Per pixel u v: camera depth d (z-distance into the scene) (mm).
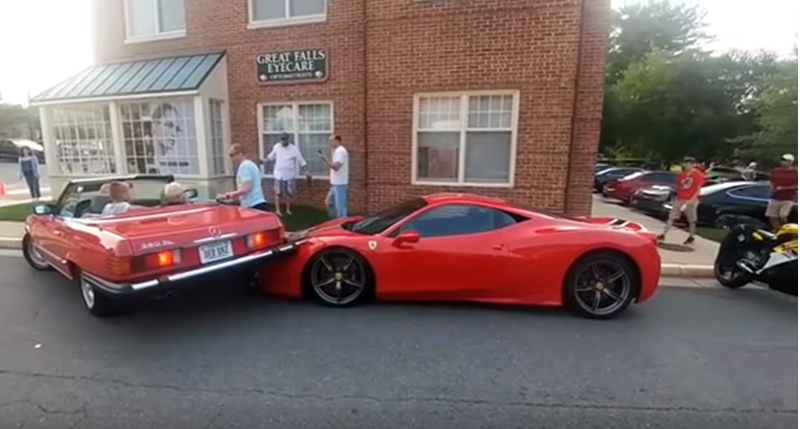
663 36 38969
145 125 10688
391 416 2803
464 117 9094
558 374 3346
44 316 4473
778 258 5020
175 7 11078
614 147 36438
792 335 4105
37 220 5555
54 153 11750
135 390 3107
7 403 2957
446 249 4543
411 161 9523
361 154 9867
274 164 9953
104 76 11141
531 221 4660
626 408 2904
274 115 10453
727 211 10750
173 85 10047
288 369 3396
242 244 4375
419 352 3688
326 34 9758
